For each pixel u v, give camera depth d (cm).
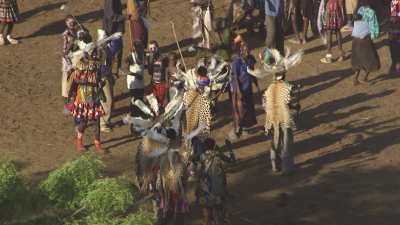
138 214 2458
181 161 3994
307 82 6794
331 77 6888
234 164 5238
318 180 4962
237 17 7900
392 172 5047
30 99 6444
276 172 5081
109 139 5703
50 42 7775
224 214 4241
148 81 6806
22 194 2411
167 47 7600
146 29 7081
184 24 8244
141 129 4212
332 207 4597
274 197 4756
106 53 5675
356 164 5181
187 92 4875
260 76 4978
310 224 4394
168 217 4003
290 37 7950
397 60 6838
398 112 6069
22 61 7262
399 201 4656
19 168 2631
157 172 3978
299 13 7831
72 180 2453
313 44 7712
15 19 7588
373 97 6394
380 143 5506
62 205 2436
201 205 4234
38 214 2430
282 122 4928
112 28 7000
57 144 5631
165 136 4009
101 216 2391
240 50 5628
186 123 4844
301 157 5338
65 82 6056
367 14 6456
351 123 5894
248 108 5594
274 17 6900
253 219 4469
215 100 5856
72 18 5869
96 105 5309
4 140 5650
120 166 5197
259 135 5728
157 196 3975
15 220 2384
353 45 6562
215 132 5819
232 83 5572
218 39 6962
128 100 6456
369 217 4462
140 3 7162
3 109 6212
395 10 6781
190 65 7088
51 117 6125
